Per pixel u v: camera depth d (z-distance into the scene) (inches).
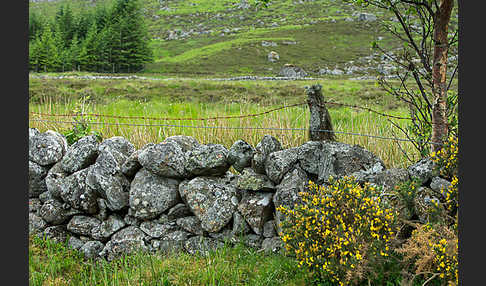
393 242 153.7
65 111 326.3
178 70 2196.1
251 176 191.3
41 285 170.2
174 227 200.4
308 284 155.8
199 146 203.5
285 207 179.3
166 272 173.0
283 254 179.5
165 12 4286.4
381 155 222.8
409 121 301.6
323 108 194.1
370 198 150.8
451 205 158.6
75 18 3179.1
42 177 219.1
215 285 161.5
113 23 2669.8
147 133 265.4
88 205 204.5
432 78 191.6
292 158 187.6
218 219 192.5
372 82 1051.3
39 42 2298.2
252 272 169.3
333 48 2497.5
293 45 2615.7
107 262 199.6
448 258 136.5
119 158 212.2
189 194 196.5
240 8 4202.8
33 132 229.9
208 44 3058.6
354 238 144.8
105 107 438.6
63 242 211.3
